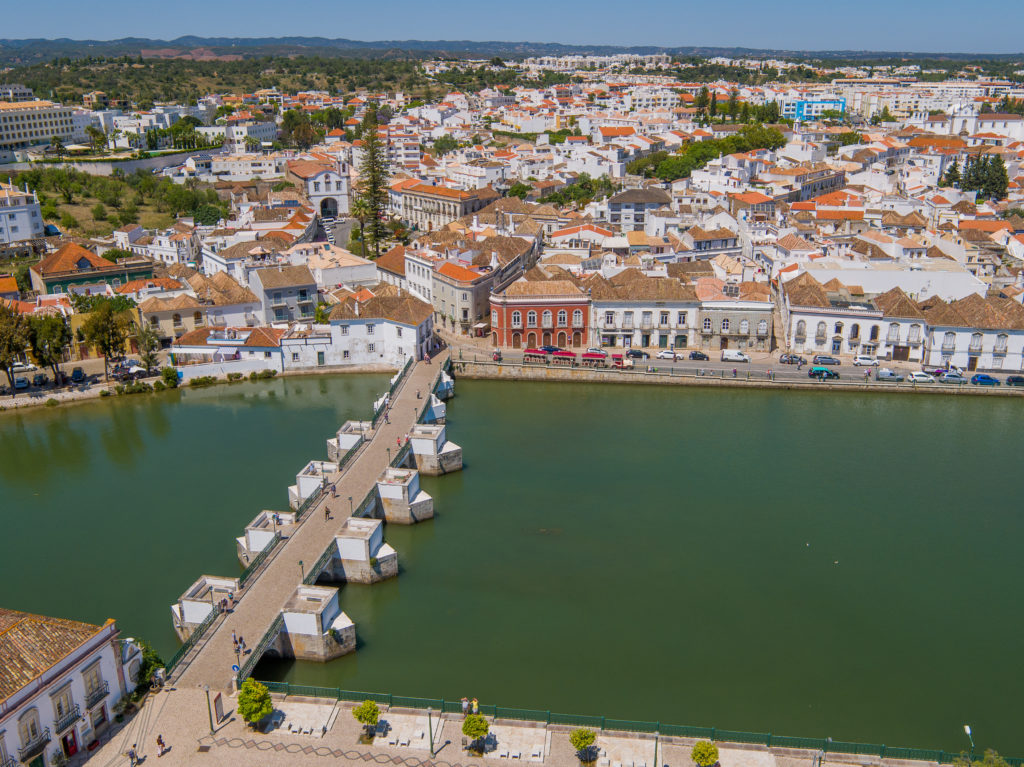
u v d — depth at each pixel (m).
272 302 168.75
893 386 146.50
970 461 122.44
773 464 121.19
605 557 96.88
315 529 93.62
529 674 76.62
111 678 64.75
